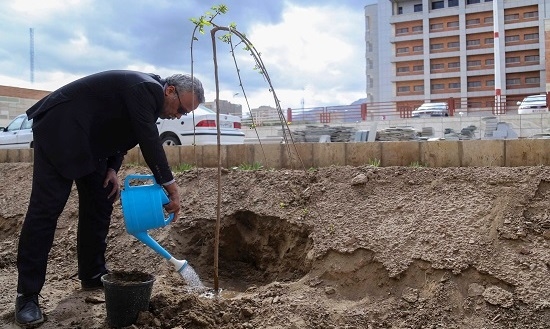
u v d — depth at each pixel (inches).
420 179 155.1
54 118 115.3
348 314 116.4
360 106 942.4
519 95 1861.5
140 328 111.6
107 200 136.3
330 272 132.7
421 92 2039.9
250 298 127.1
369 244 133.3
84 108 116.6
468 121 828.0
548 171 144.2
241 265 167.9
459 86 1973.4
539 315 105.8
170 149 241.6
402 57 2064.5
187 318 115.1
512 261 119.0
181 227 168.1
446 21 1991.9
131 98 115.0
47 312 123.2
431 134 678.5
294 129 604.7
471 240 126.4
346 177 165.8
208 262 164.9
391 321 112.9
